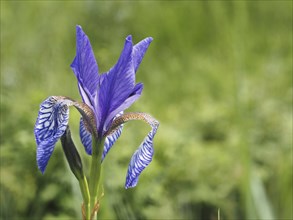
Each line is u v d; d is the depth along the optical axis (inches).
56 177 29.3
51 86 36.1
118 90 18.7
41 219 29.2
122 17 40.0
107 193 26.6
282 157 36.1
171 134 33.1
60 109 18.2
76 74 18.8
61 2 46.1
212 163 33.4
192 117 40.6
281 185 34.5
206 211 32.8
